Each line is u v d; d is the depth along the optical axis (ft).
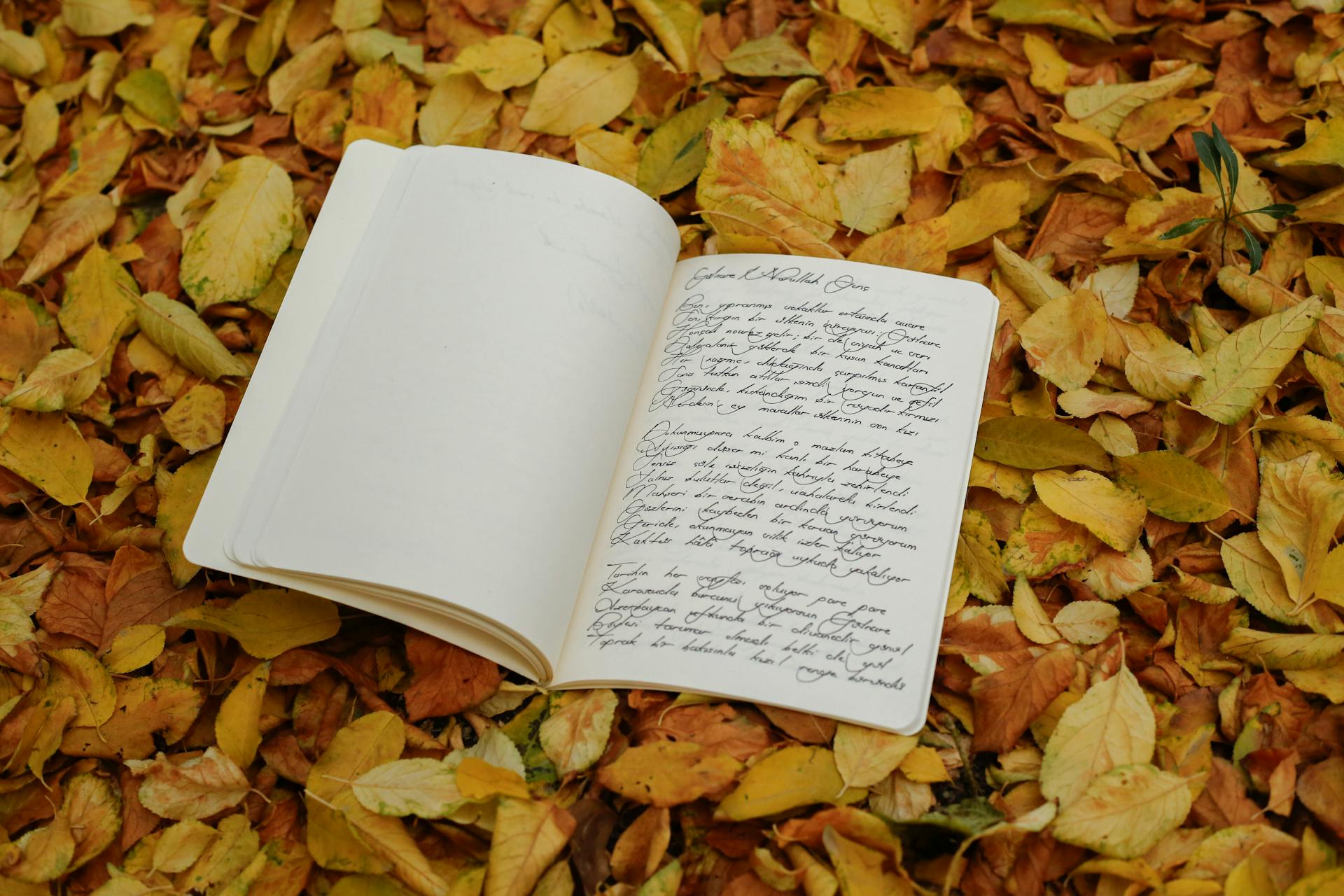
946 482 2.26
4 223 2.66
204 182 2.66
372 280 2.31
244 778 2.20
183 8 2.86
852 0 2.69
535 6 2.72
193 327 2.49
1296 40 2.64
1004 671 2.19
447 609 2.17
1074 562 2.27
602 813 2.17
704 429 2.33
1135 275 2.45
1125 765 2.09
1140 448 2.35
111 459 2.47
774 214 2.46
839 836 2.10
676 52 2.66
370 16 2.76
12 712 2.26
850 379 2.33
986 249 2.50
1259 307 2.40
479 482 2.19
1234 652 2.22
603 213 2.35
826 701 2.16
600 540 2.31
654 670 2.20
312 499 2.20
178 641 2.33
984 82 2.69
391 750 2.20
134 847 2.18
